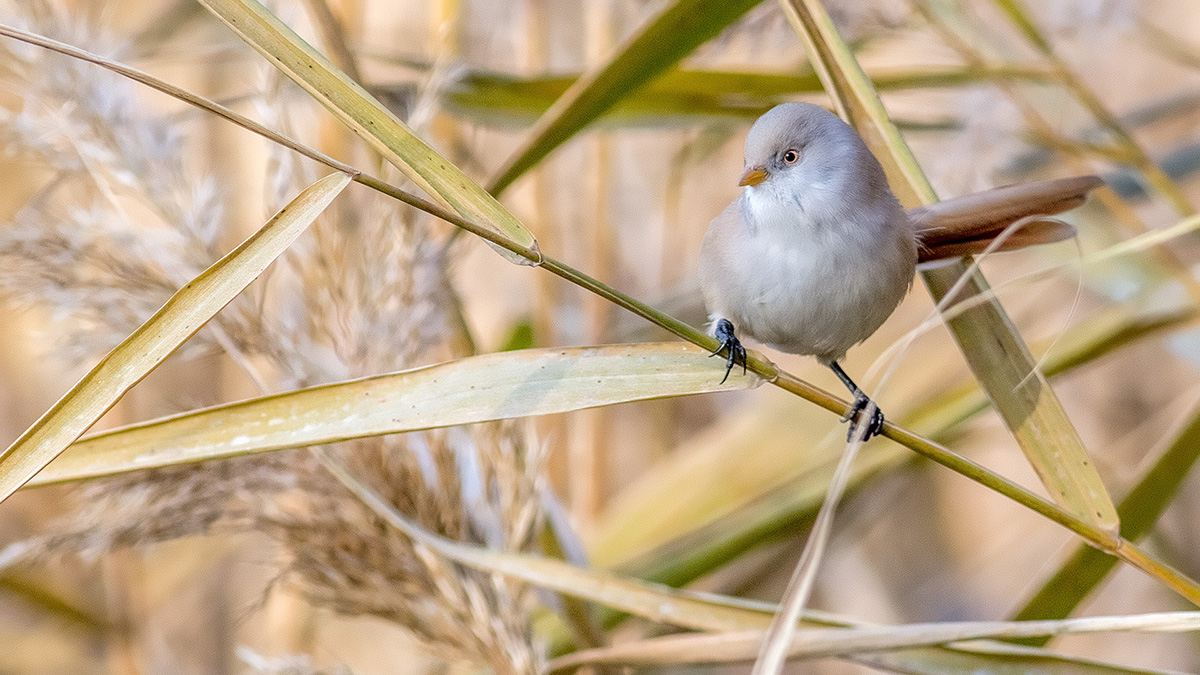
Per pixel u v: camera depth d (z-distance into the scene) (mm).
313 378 4547
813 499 4652
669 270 4746
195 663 4738
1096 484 4496
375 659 4730
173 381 4719
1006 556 5047
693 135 4719
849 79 4535
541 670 4543
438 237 4570
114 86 4547
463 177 4461
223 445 4480
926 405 4660
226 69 4699
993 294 4480
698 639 4531
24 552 4527
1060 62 4613
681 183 4746
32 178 4676
